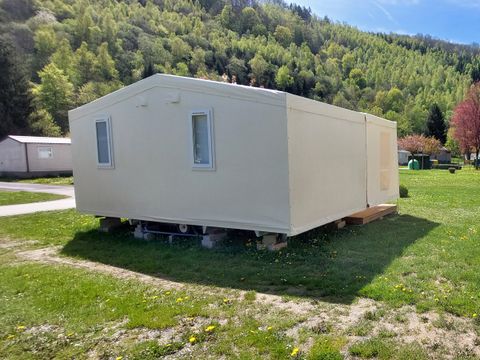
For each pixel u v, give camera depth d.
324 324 3.40
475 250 5.60
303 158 5.70
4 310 4.06
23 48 59.38
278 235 5.99
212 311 3.79
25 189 16.97
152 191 6.86
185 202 6.43
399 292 4.03
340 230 7.21
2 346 3.32
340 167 6.91
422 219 8.32
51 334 3.51
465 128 38.28
